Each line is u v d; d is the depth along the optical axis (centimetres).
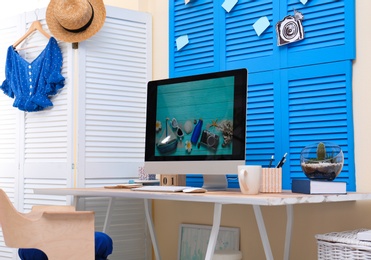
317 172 254
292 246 297
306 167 258
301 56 296
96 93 348
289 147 300
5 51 378
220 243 328
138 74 366
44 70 345
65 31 343
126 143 358
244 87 270
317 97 290
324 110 287
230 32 330
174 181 318
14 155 368
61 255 219
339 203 280
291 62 301
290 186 297
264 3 315
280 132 304
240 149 266
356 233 246
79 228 222
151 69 372
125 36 362
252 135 317
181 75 355
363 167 271
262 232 264
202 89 288
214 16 338
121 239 356
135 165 360
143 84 368
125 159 357
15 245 214
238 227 323
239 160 266
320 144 258
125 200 359
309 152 260
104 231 329
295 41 298
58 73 342
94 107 347
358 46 277
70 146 340
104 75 352
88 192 286
